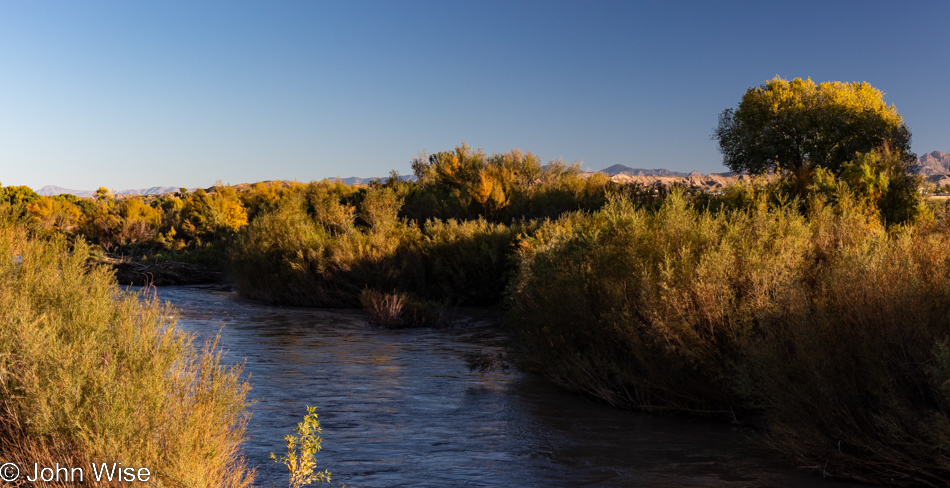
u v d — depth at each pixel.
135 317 4.65
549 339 8.54
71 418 3.43
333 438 5.87
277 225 23.45
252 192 50.44
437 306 17.02
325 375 9.30
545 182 34.06
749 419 6.59
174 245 39.22
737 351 6.11
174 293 24.27
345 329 15.18
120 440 3.36
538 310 8.79
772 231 7.71
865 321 4.87
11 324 4.13
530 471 4.97
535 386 8.73
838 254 6.95
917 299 4.75
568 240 9.98
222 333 14.03
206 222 41.41
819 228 8.00
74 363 3.75
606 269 7.70
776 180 14.78
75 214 48.50
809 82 35.47
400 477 4.75
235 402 4.12
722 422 6.73
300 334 14.16
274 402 7.39
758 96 36.44
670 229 7.77
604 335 7.75
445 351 11.92
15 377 3.81
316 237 22.12
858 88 34.81
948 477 4.41
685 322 6.46
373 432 6.14
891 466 4.66
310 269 21.31
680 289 6.73
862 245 6.34
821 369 4.89
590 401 7.81
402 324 15.72
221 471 3.90
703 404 6.83
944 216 7.27
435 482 4.65
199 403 3.80
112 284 5.70
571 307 8.07
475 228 21.94
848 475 4.82
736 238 7.40
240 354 11.13
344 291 20.92
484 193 29.36
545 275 8.91
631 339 6.97
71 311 4.71
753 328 6.21
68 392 3.54
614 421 6.79
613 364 7.38
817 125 33.91
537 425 6.58
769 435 5.81
